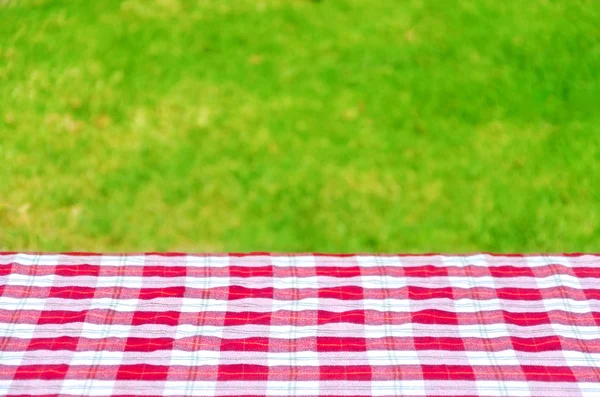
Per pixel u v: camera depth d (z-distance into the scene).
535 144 1.59
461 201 1.49
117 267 1.03
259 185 1.50
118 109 1.63
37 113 1.61
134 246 1.42
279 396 0.94
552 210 1.47
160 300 1.00
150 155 1.55
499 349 0.97
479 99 1.69
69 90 1.66
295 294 1.01
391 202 1.48
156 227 1.44
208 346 0.97
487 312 1.00
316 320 0.99
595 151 1.58
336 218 1.46
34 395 0.93
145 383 0.94
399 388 0.95
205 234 1.44
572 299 1.01
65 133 1.58
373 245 1.44
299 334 0.98
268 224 1.45
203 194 1.48
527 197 1.49
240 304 1.00
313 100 1.68
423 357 0.97
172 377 0.95
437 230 1.45
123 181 1.50
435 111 1.66
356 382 0.95
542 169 1.54
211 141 1.58
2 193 1.46
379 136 1.61
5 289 1.00
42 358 0.96
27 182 1.48
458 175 1.53
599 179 1.53
